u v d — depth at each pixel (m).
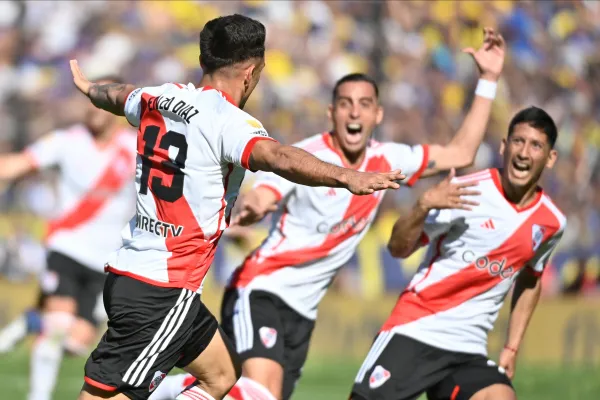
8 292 38.28
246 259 20.05
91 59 48.97
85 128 28.06
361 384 18.09
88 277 27.66
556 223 17.89
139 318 14.02
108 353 14.12
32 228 42.50
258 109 48.88
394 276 42.16
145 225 14.16
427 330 18.02
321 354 39.25
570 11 57.97
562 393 31.30
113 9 50.50
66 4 49.84
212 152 13.53
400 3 52.62
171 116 13.90
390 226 43.66
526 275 18.72
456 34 53.94
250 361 18.91
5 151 46.69
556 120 54.50
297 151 12.63
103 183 27.73
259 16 51.34
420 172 20.25
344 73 51.28
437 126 51.09
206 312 15.05
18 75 47.91
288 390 20.11
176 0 51.09
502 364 18.80
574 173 53.66
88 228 27.70
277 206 19.11
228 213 14.40
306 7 52.03
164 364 14.34
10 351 37.19
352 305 39.62
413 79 51.19
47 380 26.41
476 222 17.70
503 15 55.44
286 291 19.67
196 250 14.07
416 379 17.92
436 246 18.22
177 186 13.80
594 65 57.44
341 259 19.91
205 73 14.34
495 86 20.61
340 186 12.22
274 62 50.16
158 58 49.94
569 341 39.16
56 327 26.53
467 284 17.95
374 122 19.86
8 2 48.84
